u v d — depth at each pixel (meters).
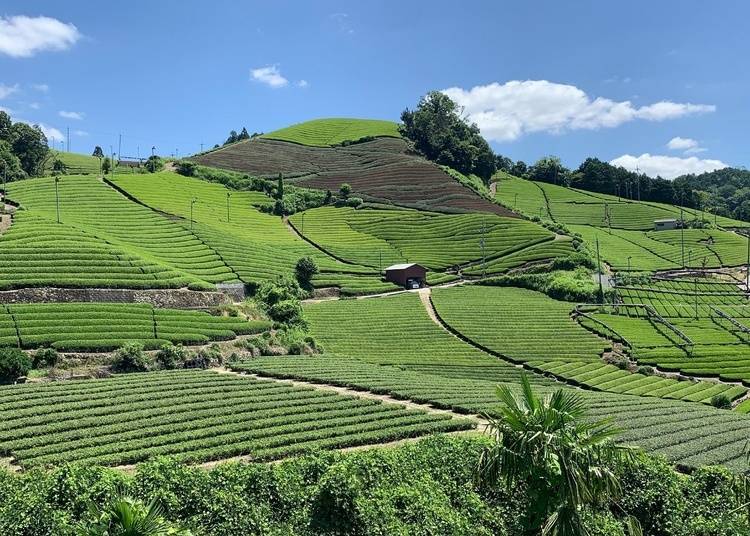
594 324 115.81
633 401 73.75
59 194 140.50
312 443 49.47
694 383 90.81
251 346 88.44
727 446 56.19
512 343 105.12
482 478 25.27
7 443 46.38
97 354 74.00
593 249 175.25
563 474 23.77
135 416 53.78
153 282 94.25
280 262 131.38
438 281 144.12
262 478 33.97
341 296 129.25
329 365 81.50
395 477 35.91
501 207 195.12
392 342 103.81
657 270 166.38
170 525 23.23
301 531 32.03
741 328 118.00
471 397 67.31
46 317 78.25
